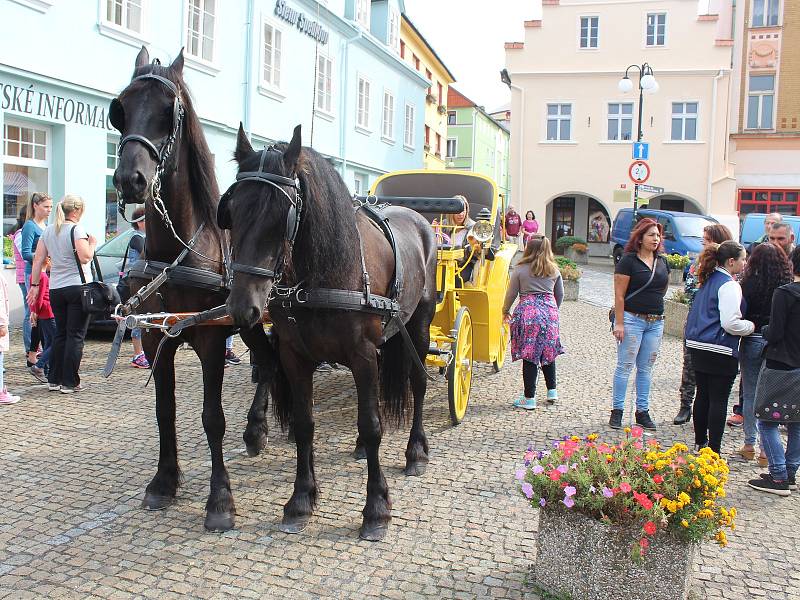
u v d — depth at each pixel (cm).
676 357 1012
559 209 3309
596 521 328
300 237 378
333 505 452
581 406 723
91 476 489
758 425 514
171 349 434
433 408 700
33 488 466
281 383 480
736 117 2936
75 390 712
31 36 1021
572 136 2877
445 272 634
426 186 916
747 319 563
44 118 1058
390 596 344
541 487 345
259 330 482
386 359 498
